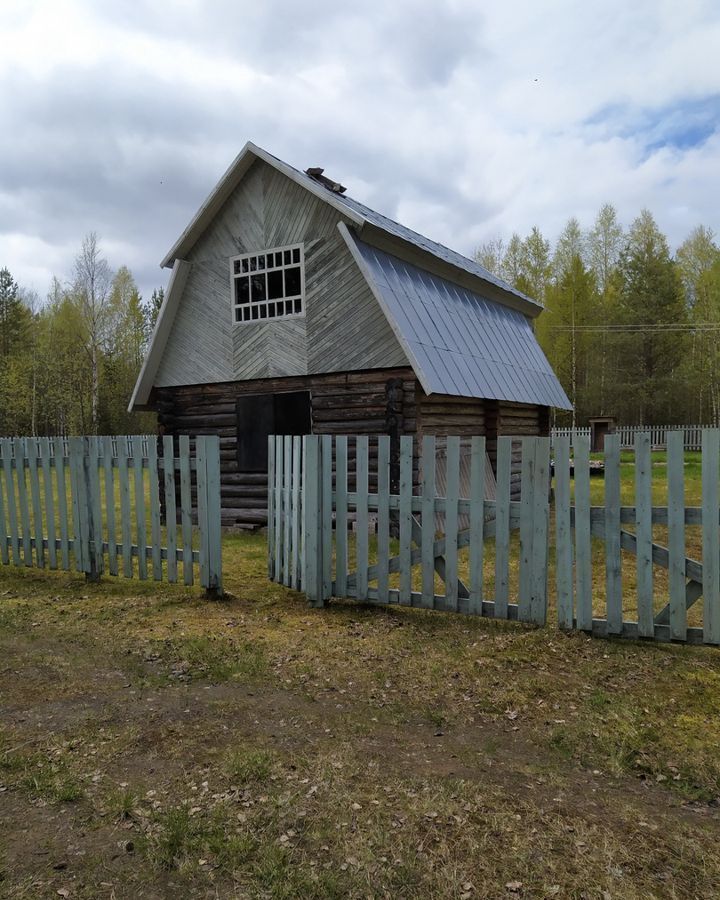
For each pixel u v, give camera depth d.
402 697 4.07
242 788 3.03
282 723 3.73
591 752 3.35
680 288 40.91
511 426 13.98
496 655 4.73
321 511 6.18
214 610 6.19
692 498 13.74
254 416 12.41
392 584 7.36
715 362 40.91
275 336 12.01
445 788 3.00
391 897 2.30
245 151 11.53
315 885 2.36
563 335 41.16
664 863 2.47
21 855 2.56
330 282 11.35
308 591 6.28
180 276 12.80
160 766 3.26
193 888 2.37
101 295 42.38
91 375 44.78
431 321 11.57
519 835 2.64
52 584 7.42
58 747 3.47
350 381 11.30
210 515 6.59
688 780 3.08
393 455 10.70
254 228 12.15
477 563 5.57
